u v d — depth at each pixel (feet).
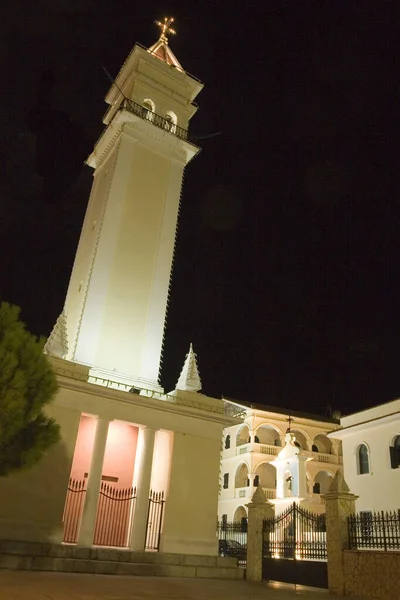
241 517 125.29
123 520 57.41
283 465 99.25
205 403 61.77
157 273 69.62
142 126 76.95
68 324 69.41
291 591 40.93
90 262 67.62
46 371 37.22
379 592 37.01
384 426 84.79
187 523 55.57
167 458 58.44
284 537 51.03
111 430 60.90
